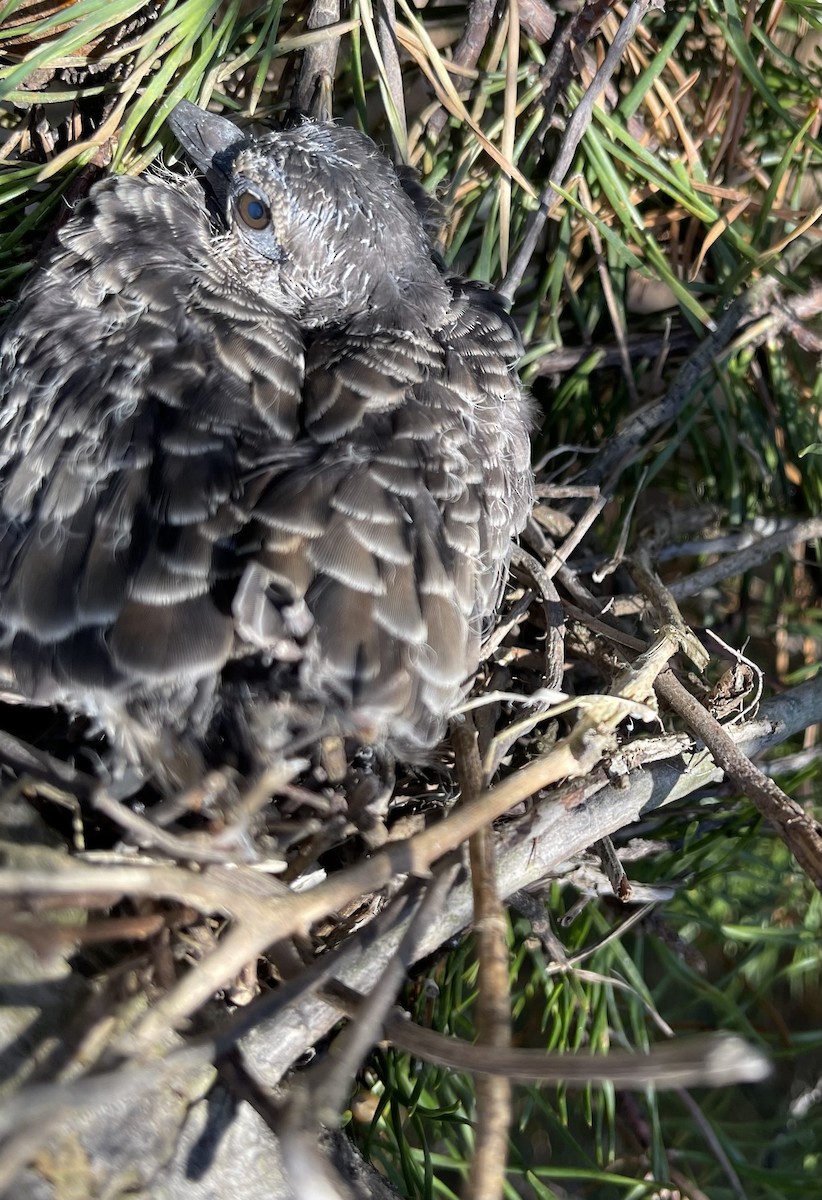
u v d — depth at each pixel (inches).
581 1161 12.5
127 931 8.6
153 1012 8.3
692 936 13.5
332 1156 9.4
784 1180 11.9
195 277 10.8
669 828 12.4
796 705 11.5
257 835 9.7
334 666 9.1
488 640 11.3
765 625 14.5
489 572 10.6
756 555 12.9
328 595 9.2
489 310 12.0
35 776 9.3
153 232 10.9
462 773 10.1
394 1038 8.4
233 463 9.7
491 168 13.1
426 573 9.7
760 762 12.5
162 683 9.1
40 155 12.1
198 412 9.8
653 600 12.0
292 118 12.1
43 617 9.3
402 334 10.9
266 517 9.3
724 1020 12.8
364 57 14.1
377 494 9.6
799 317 13.7
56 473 9.8
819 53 13.8
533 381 14.2
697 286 13.7
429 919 9.0
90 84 11.7
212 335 10.3
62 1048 8.6
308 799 9.7
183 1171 8.6
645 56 13.3
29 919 8.4
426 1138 10.9
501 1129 7.8
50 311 10.6
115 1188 8.4
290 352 10.5
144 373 10.0
